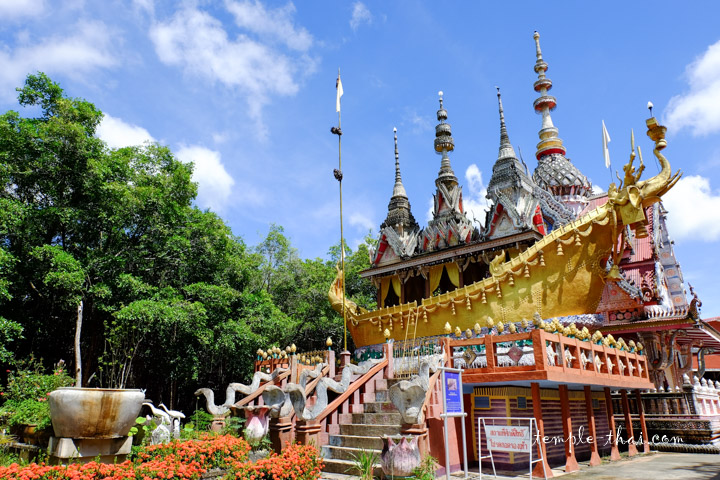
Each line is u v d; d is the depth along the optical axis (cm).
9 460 1116
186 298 2980
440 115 3459
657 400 2081
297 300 4288
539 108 3581
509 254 2466
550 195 3019
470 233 2761
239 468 966
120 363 2325
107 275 2623
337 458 1312
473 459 1467
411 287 2998
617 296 2231
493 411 1487
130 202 2638
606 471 1367
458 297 2186
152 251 2902
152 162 3069
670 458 1714
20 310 2533
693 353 3147
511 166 2778
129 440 1085
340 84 2130
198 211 3170
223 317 2923
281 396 1430
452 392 1186
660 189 1802
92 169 2509
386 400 1527
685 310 2061
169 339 2722
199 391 1597
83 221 2683
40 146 2491
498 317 2069
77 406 1002
